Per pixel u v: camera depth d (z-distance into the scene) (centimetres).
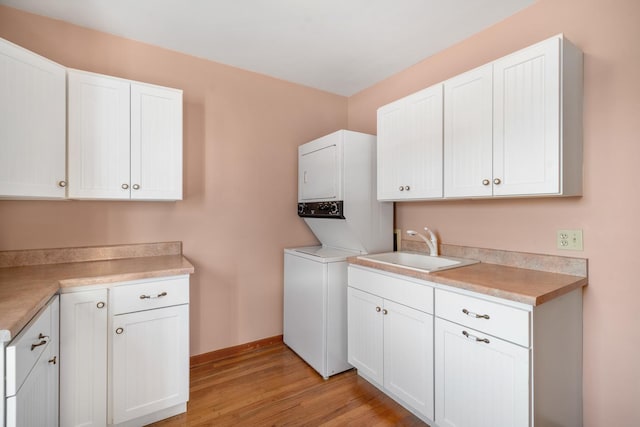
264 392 206
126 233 215
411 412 185
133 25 201
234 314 260
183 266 185
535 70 146
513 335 131
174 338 178
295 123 292
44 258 189
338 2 179
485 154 166
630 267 145
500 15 191
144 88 194
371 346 204
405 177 213
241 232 262
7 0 175
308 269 242
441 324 160
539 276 161
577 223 162
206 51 235
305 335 246
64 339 149
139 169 192
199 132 243
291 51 235
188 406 191
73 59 198
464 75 176
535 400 128
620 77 147
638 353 143
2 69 143
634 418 145
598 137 154
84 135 176
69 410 150
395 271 184
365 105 306
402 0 177
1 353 100
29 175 154
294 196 291
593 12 155
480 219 207
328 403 195
